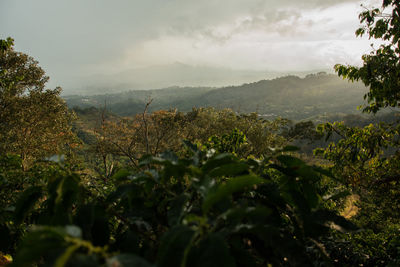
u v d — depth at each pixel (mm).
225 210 1126
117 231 1646
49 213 1305
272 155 1572
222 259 839
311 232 1375
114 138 20578
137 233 1326
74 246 724
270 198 1472
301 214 1411
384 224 8086
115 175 1593
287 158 1525
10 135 16688
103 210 1362
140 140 21703
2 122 16516
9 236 1610
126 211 1532
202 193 1146
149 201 1424
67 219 1174
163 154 1579
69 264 767
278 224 1434
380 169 5672
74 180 1325
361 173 5516
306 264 1055
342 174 5492
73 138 20391
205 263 846
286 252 1078
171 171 1436
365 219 8836
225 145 2738
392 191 5918
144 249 1269
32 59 20281
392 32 4570
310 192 1546
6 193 1897
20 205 1388
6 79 8273
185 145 1860
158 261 878
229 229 1046
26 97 17984
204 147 2570
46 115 17797
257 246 1330
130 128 22750
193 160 1545
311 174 1489
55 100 18891
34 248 785
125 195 1519
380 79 4949
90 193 2004
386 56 4699
